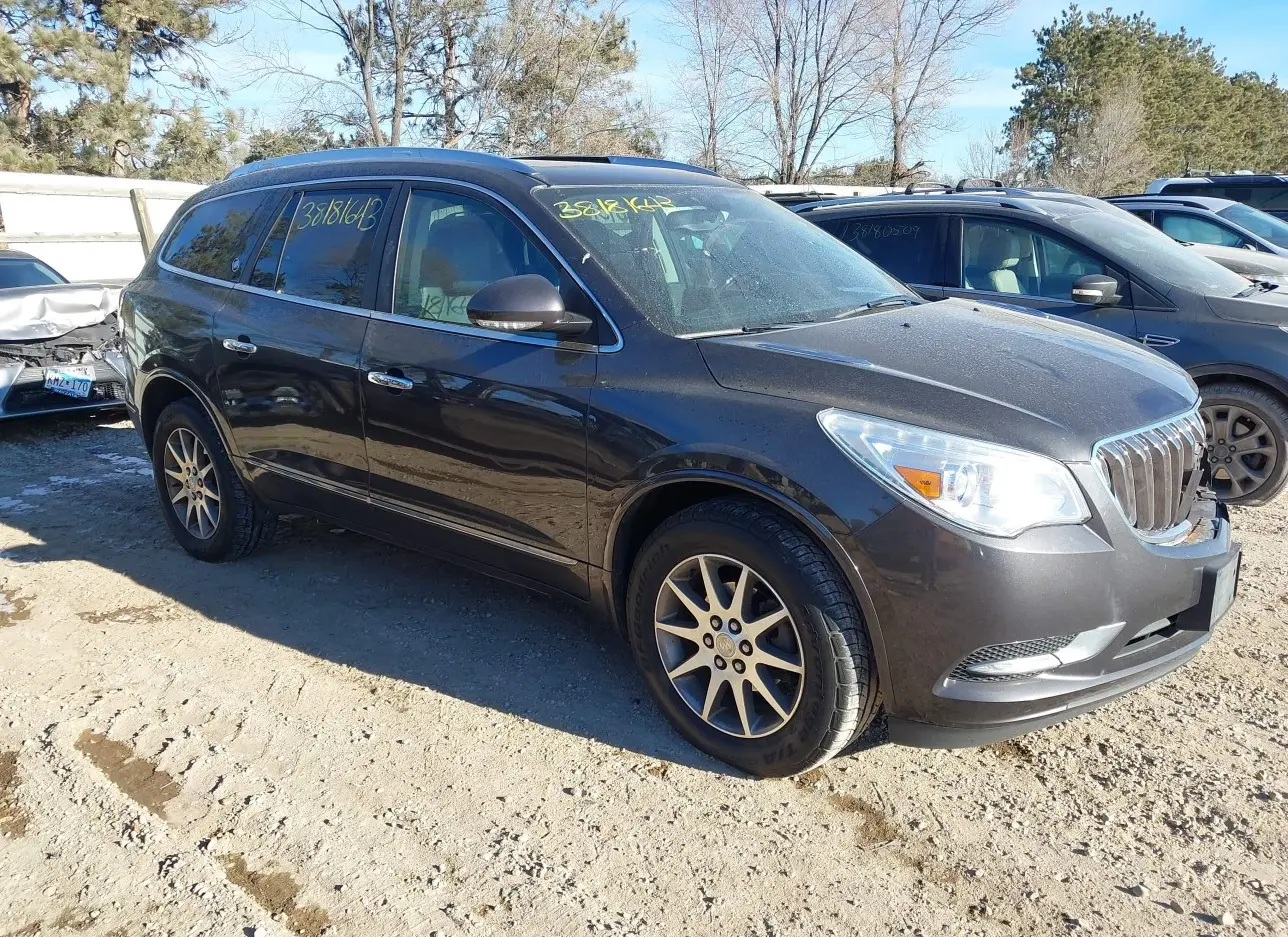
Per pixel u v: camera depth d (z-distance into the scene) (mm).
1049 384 3020
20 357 7301
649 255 3566
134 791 3076
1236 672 3785
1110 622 2760
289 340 4207
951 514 2668
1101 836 2863
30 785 3096
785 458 2836
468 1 23047
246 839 2854
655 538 3158
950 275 6375
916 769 3193
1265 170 64812
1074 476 2736
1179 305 5652
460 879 2697
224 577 4766
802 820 2941
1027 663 2734
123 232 15508
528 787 3102
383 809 2992
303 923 2537
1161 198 11648
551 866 2748
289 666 3875
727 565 3041
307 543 5211
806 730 2914
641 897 2633
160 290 5008
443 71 24250
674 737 3365
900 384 2904
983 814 2967
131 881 2674
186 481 4980
